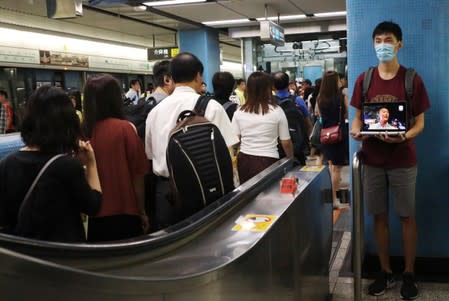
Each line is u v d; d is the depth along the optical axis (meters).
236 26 14.69
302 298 2.52
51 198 1.74
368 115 2.94
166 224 2.72
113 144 2.45
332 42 15.84
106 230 2.46
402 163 3.10
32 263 0.96
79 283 1.07
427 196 3.45
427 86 3.36
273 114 3.42
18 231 1.71
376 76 3.12
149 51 14.15
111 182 2.45
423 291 3.26
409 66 3.37
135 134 2.53
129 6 10.46
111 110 2.51
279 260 2.10
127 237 2.50
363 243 3.31
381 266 3.32
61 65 11.95
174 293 1.38
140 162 2.52
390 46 2.96
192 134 2.34
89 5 10.11
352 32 3.46
